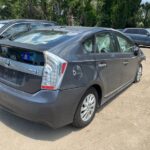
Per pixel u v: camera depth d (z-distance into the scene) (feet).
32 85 12.06
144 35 60.23
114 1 109.50
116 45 16.99
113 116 15.83
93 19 109.81
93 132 13.79
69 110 12.41
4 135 13.10
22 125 14.14
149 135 13.80
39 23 30.48
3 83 13.32
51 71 11.62
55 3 102.53
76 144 12.66
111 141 13.05
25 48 12.13
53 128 13.14
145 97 19.52
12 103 12.57
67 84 12.01
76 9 106.22
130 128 14.44
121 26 110.52
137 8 114.32
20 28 28.27
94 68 13.87
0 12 99.40
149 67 31.01
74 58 12.51
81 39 13.55
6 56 13.26
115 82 16.89
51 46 12.28
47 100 11.61
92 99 14.33
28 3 98.53
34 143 12.57
